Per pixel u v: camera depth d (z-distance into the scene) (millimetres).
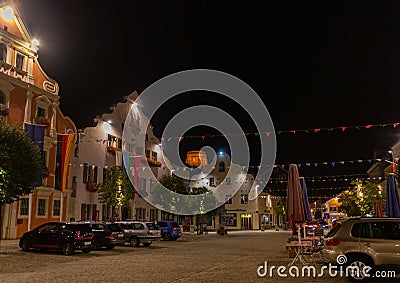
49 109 33156
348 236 12250
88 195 37250
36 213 30844
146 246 27312
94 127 38688
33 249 22266
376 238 12039
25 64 31391
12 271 14281
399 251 11781
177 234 34625
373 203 42781
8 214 28531
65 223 21344
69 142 32281
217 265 16328
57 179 32188
